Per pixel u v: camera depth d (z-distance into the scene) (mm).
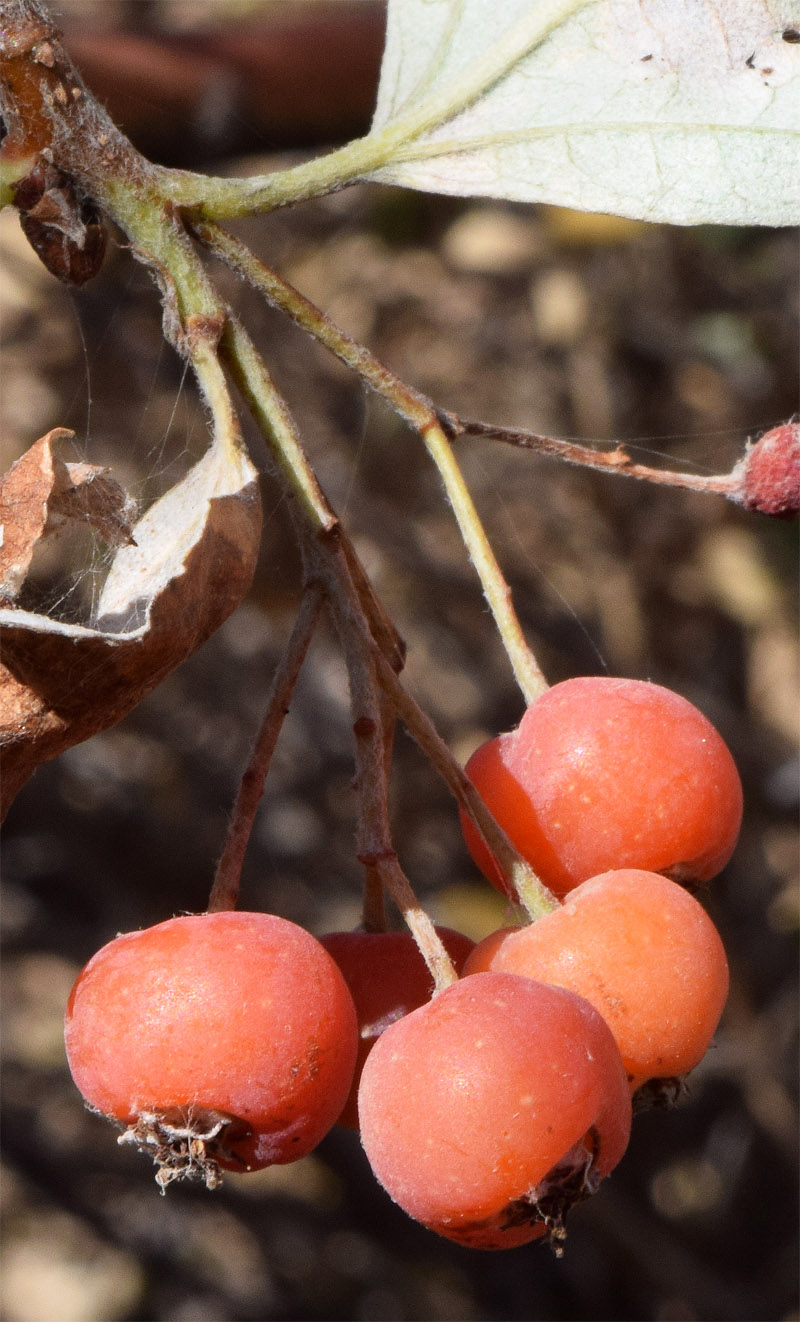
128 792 372
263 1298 396
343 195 355
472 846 160
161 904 371
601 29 161
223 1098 149
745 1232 369
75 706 148
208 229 155
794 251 350
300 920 376
